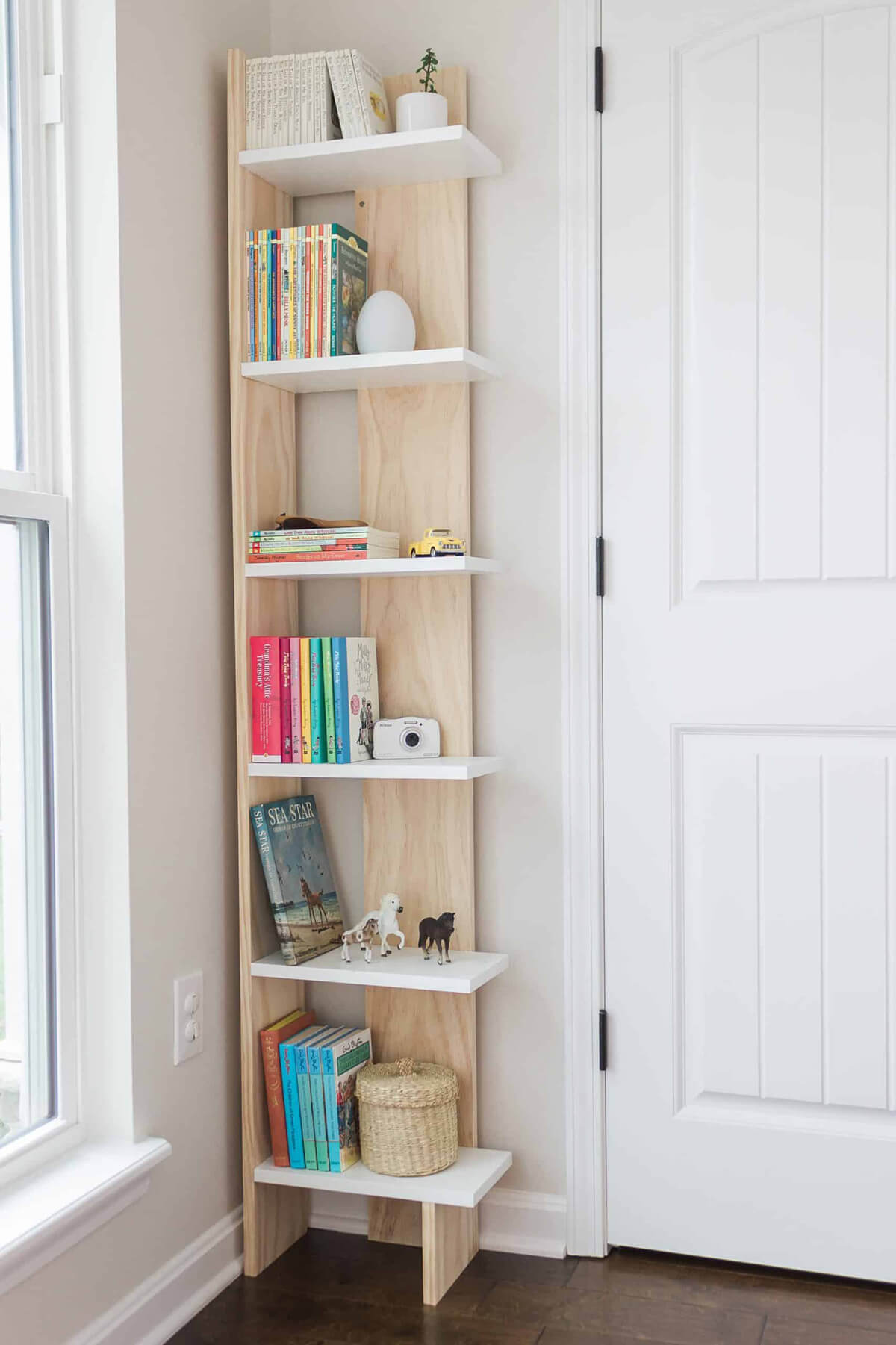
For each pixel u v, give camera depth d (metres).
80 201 1.83
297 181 2.14
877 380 1.93
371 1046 2.19
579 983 2.10
